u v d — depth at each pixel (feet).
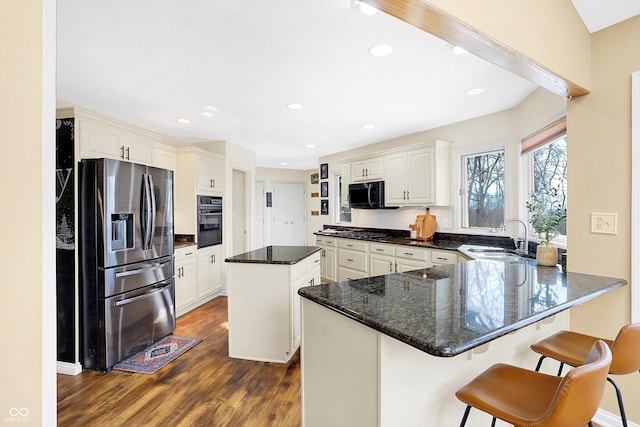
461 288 5.07
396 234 15.87
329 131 14.03
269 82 8.54
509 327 3.43
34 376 2.51
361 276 15.08
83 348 8.23
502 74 8.20
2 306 2.37
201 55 7.01
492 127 11.62
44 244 2.56
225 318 12.32
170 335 10.57
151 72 7.86
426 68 7.79
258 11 5.48
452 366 4.51
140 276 9.23
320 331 4.66
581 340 5.19
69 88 8.82
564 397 2.81
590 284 5.28
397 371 3.81
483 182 12.30
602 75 5.98
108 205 8.16
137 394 7.14
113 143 9.26
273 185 26.78
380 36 6.30
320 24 5.88
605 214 5.96
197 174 13.56
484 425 4.99
